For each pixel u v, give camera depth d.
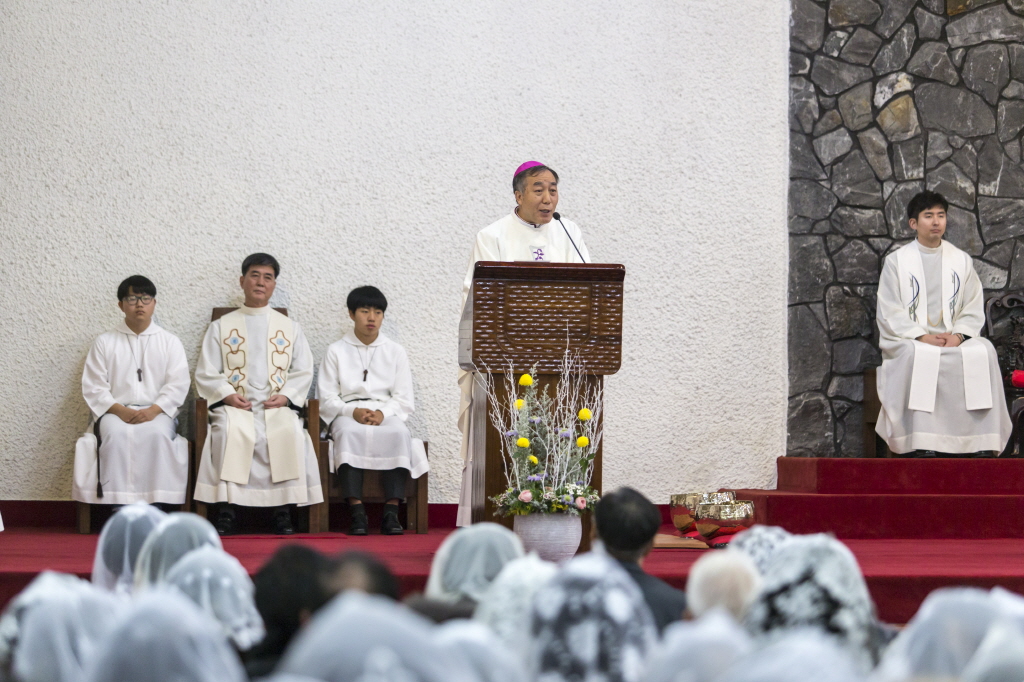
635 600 5.35
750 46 23.91
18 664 5.56
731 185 23.66
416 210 22.89
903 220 24.09
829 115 24.09
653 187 23.41
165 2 22.50
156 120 22.34
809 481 21.22
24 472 21.67
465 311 14.59
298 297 22.52
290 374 21.55
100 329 21.95
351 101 22.83
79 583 6.18
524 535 12.89
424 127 23.00
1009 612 5.34
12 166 21.98
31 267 21.94
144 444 20.23
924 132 24.28
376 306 21.77
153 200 22.25
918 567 13.35
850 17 24.28
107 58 22.31
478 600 7.21
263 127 22.59
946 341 22.14
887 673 5.46
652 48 23.61
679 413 23.20
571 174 23.22
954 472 20.78
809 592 6.23
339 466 20.45
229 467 20.20
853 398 23.67
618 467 22.95
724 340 23.44
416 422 22.62
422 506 20.89
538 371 13.32
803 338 23.69
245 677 5.96
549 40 23.38
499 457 13.27
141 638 4.14
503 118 23.19
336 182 22.72
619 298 13.38
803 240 23.83
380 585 6.38
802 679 3.84
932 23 24.12
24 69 22.14
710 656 4.42
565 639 5.16
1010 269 24.16
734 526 16.84
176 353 21.34
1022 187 24.30
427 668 3.74
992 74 24.14
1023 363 23.06
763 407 23.45
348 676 3.67
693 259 23.44
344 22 22.89
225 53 22.58
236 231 22.42
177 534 7.55
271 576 6.34
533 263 13.17
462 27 23.17
